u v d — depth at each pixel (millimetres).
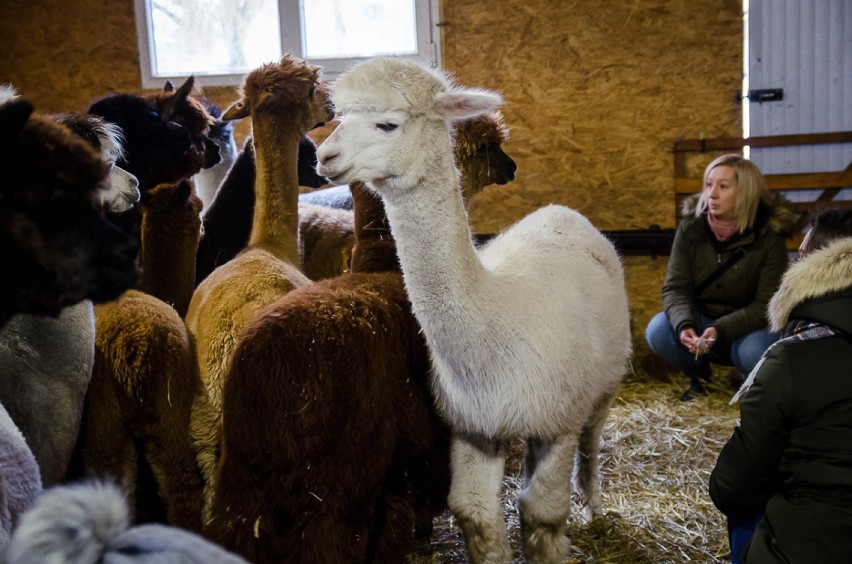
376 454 2539
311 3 6652
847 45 6277
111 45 6660
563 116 6527
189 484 2879
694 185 6453
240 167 4582
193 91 5480
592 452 3650
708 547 3490
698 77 6402
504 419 2609
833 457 2193
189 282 3641
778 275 4988
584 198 6590
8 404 2434
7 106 1842
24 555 956
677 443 4707
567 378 2693
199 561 974
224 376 2785
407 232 2523
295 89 3803
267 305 2895
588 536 3586
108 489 1041
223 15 6703
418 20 6562
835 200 6379
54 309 1944
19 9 6621
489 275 2643
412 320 2777
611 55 6434
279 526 2459
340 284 2809
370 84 2461
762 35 6367
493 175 4242
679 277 5219
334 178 2496
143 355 2736
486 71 6539
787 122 6410
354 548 2518
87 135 3008
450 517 3799
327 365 2463
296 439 2434
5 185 1854
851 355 2193
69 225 1929
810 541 2197
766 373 2270
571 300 2830
